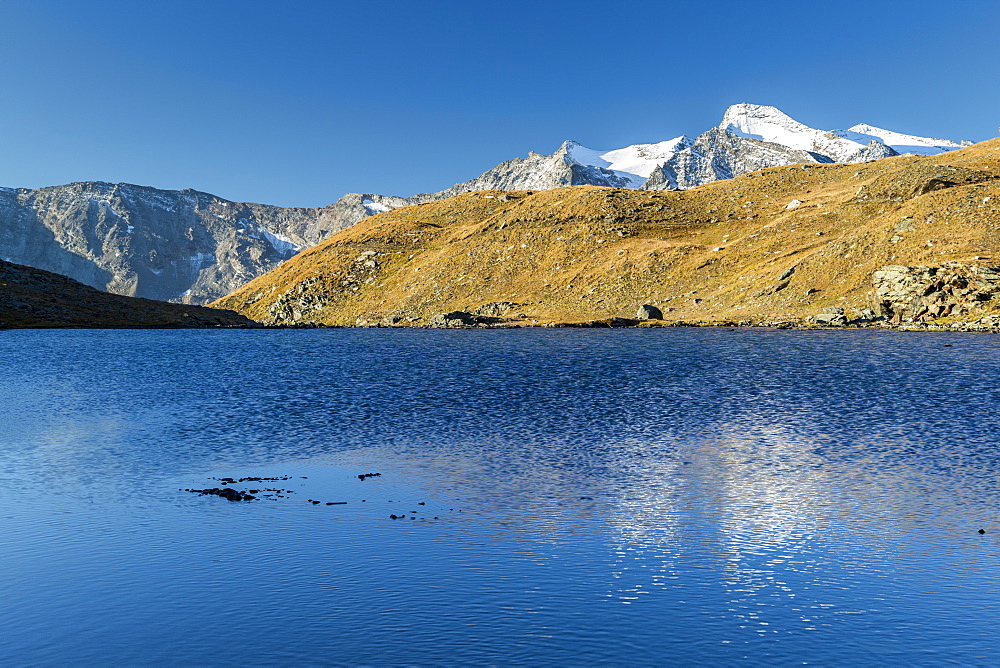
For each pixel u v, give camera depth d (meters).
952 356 94.31
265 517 29.31
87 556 24.72
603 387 72.88
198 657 17.62
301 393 71.25
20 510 30.78
